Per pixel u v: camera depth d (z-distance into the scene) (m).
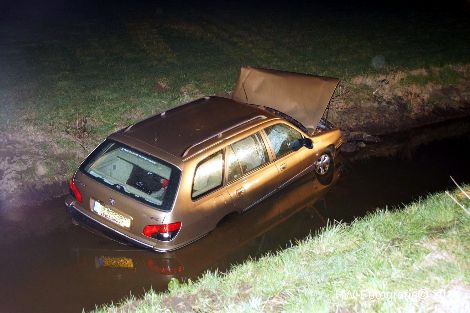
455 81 14.28
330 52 15.41
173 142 7.75
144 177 7.44
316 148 9.71
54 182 9.72
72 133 10.64
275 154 8.81
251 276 6.29
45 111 11.18
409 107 13.40
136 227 7.28
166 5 20.09
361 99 13.30
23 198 9.27
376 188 10.02
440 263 5.66
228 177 7.98
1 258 7.68
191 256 7.75
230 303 5.61
